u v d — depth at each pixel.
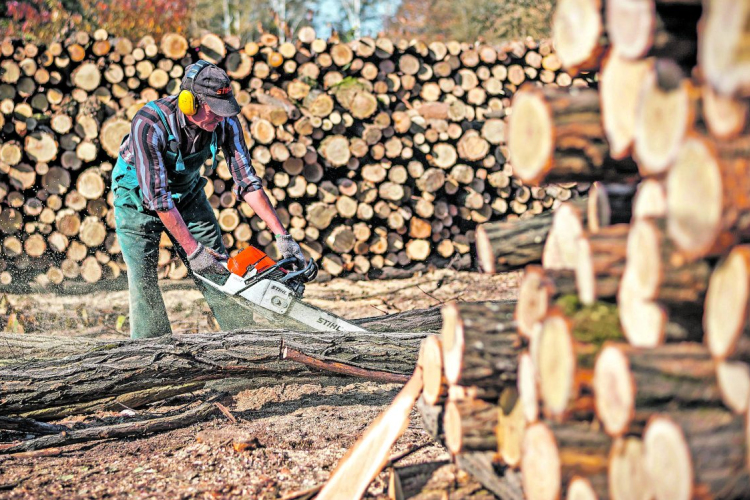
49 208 8.13
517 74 9.34
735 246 1.56
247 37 23.94
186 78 4.03
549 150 1.94
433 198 8.75
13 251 8.11
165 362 3.62
